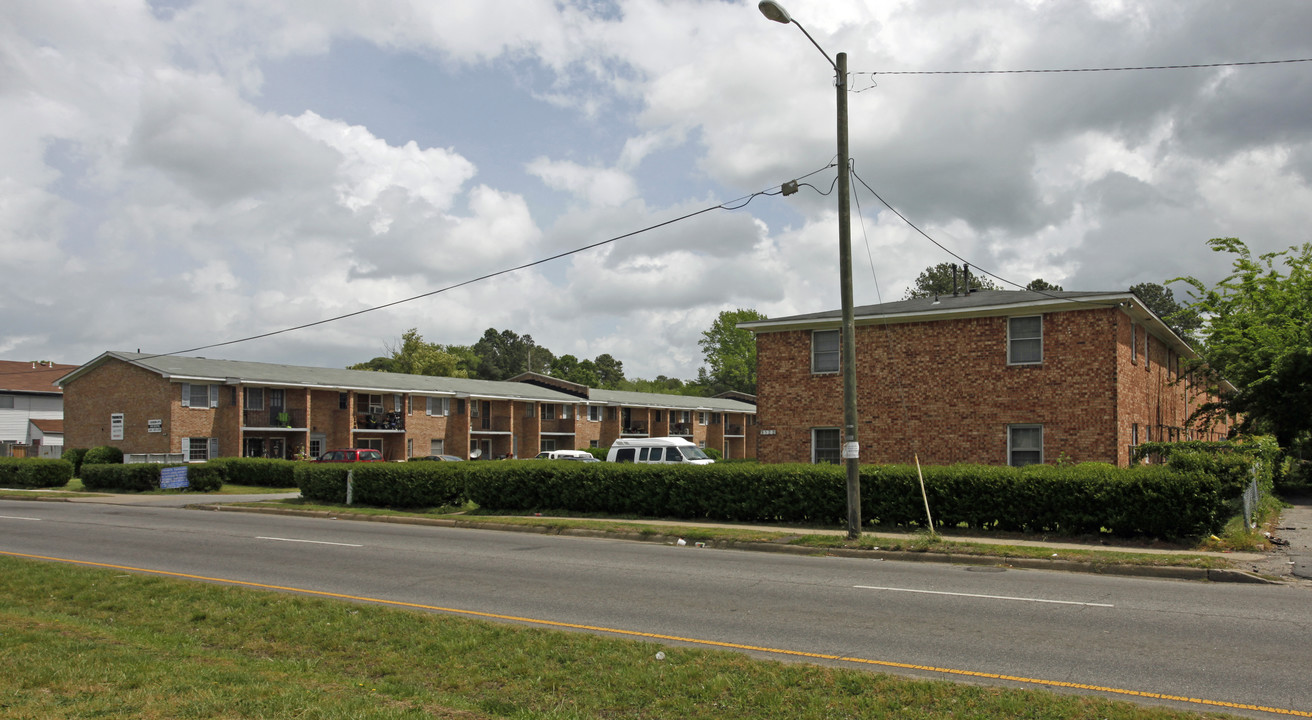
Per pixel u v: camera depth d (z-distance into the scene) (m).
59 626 8.54
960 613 9.73
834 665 7.50
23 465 37.12
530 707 6.13
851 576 12.55
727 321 94.56
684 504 20.45
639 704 6.22
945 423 26.00
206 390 43.91
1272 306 32.69
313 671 7.09
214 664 7.15
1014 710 5.92
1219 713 6.03
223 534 18.08
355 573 12.72
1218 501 15.27
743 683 6.61
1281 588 11.59
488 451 58.97
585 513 21.69
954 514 17.61
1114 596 10.84
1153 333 29.16
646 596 10.83
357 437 51.00
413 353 86.81
